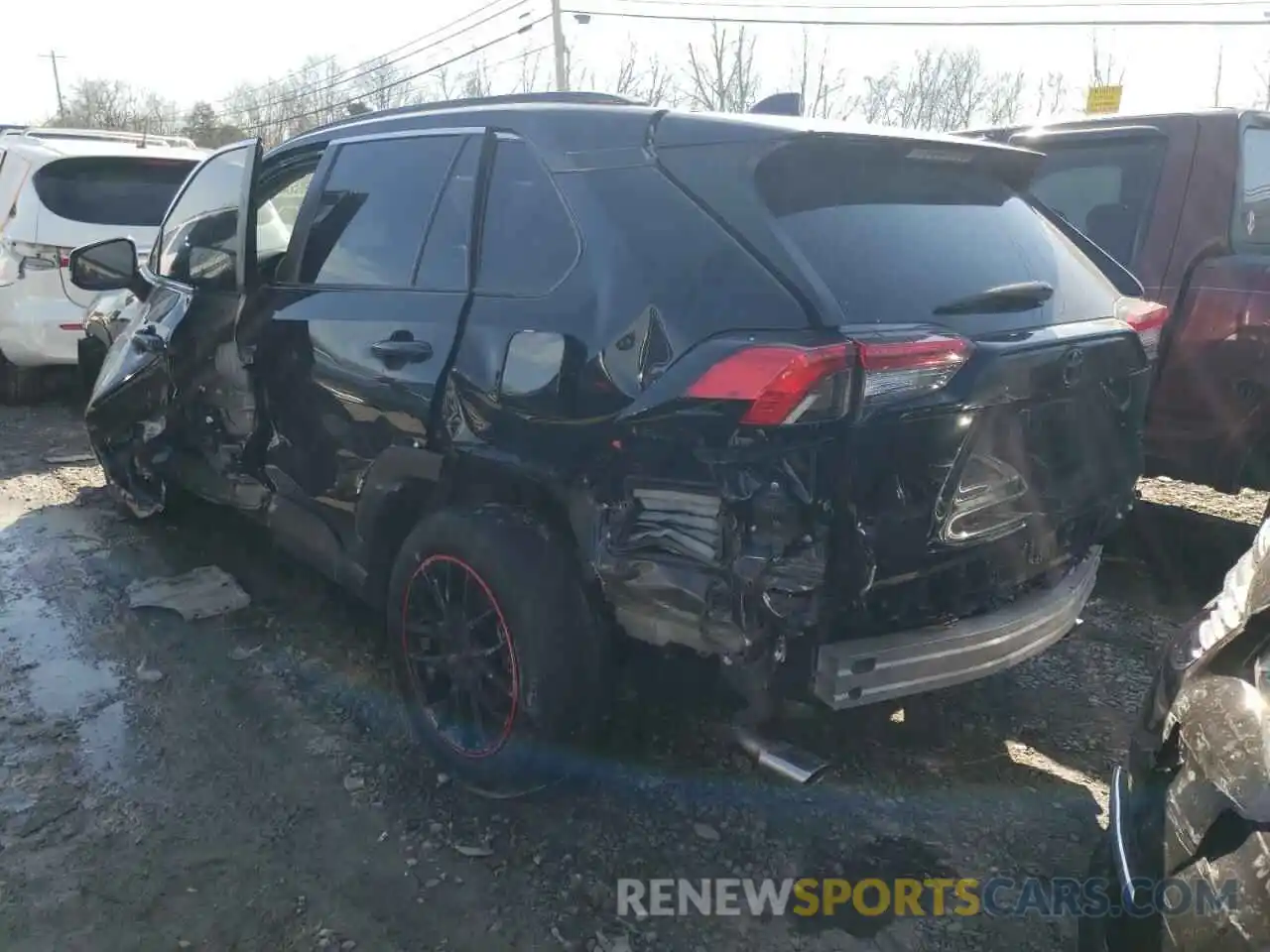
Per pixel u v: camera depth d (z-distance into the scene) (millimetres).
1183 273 4406
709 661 2432
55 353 7270
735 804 2967
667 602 2414
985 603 2652
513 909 2557
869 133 2689
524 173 2938
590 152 2771
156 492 4969
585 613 2680
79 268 4691
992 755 3264
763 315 2332
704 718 3150
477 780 2930
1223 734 1874
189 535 5047
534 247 2842
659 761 3133
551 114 2943
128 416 4750
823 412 2203
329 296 3467
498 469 2768
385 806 2951
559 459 2611
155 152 7859
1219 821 1800
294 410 3596
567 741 2746
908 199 2822
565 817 2902
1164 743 2090
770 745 2492
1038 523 2721
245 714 3438
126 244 4824
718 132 2607
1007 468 2588
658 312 2451
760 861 2752
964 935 2508
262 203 4125
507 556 2709
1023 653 2699
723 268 2420
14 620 4105
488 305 2879
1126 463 3064
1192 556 4992
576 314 2619
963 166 3057
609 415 2488
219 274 4133
